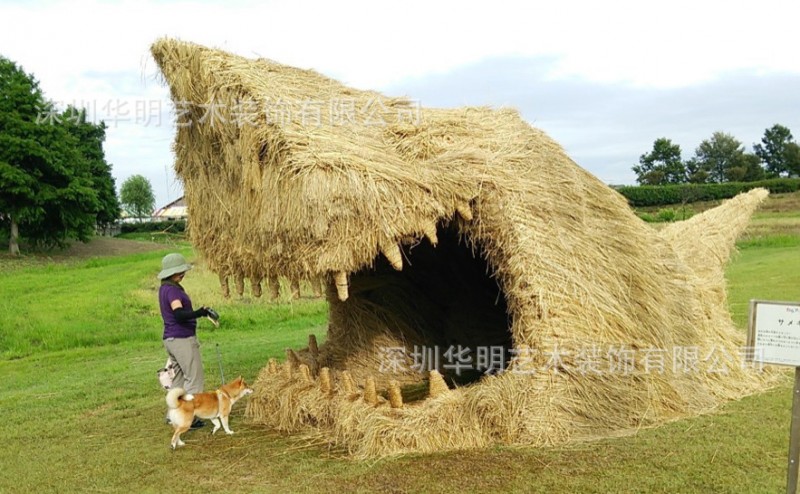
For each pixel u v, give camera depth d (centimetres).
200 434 644
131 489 504
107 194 5656
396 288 852
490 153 620
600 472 474
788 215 3691
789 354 406
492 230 582
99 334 1534
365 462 518
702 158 6444
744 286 1617
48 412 791
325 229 505
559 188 636
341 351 805
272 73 627
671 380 613
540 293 562
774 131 6800
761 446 517
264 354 1143
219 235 670
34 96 4300
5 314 1733
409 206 537
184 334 664
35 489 515
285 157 525
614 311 588
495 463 498
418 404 565
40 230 4412
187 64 614
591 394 557
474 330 885
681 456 499
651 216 3766
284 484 490
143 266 3111
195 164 686
